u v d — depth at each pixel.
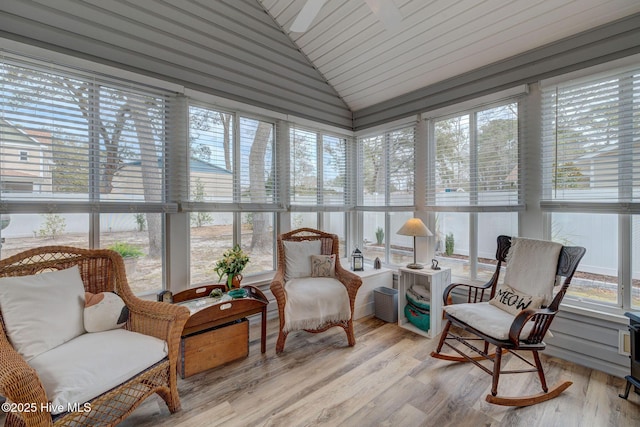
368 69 3.46
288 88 3.47
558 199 2.50
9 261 1.73
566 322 2.41
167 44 2.59
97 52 2.25
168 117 2.63
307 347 2.63
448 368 2.28
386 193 3.90
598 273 2.38
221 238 3.06
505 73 2.79
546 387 1.94
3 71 1.94
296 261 3.04
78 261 1.98
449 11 2.54
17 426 1.38
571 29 2.35
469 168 3.09
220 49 2.91
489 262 3.01
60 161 2.14
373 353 2.52
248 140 3.18
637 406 1.83
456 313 2.22
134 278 2.54
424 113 3.41
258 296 2.78
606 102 2.26
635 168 2.15
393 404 1.87
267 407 1.84
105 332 1.78
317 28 3.16
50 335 1.57
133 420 1.73
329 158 4.02
